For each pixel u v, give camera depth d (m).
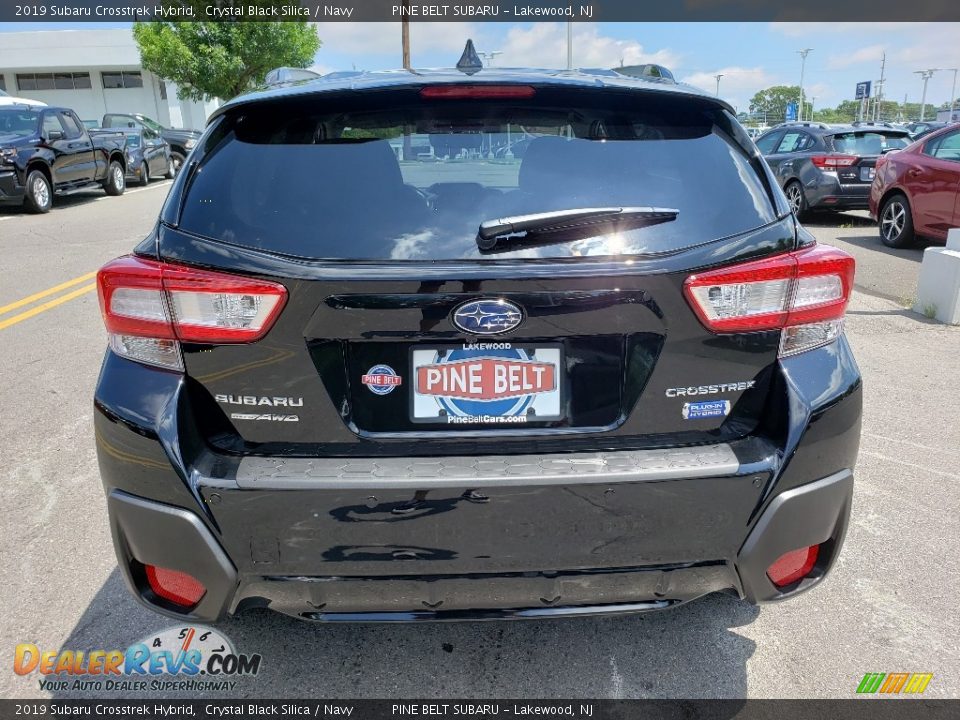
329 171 1.96
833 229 11.34
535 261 1.79
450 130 2.03
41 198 13.38
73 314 6.42
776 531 1.88
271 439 1.86
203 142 2.06
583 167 1.98
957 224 8.40
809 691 2.21
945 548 2.92
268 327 1.78
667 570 1.88
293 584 1.85
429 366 1.81
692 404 1.88
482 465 1.80
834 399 1.92
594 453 1.85
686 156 2.02
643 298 1.80
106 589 2.69
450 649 2.40
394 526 1.79
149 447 1.82
